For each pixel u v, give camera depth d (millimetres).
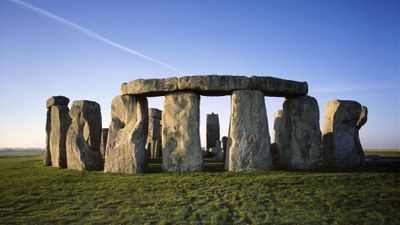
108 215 8453
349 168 14289
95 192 10344
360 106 15352
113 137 13852
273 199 9547
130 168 13172
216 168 14211
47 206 9180
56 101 16500
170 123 13492
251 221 8023
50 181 11789
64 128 15945
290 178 11477
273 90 13617
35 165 17031
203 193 10094
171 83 13445
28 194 10242
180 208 8867
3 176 13148
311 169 13781
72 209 8914
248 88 13383
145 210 8766
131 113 14023
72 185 11188
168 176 12125
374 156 18547
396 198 9656
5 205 9273
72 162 14664
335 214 8477
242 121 13188
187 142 13234
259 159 13039
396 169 13852
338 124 15109
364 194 9961
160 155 22875
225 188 10508
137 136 13422
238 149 13031
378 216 8344
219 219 8156
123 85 14336
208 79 13156
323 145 15867
